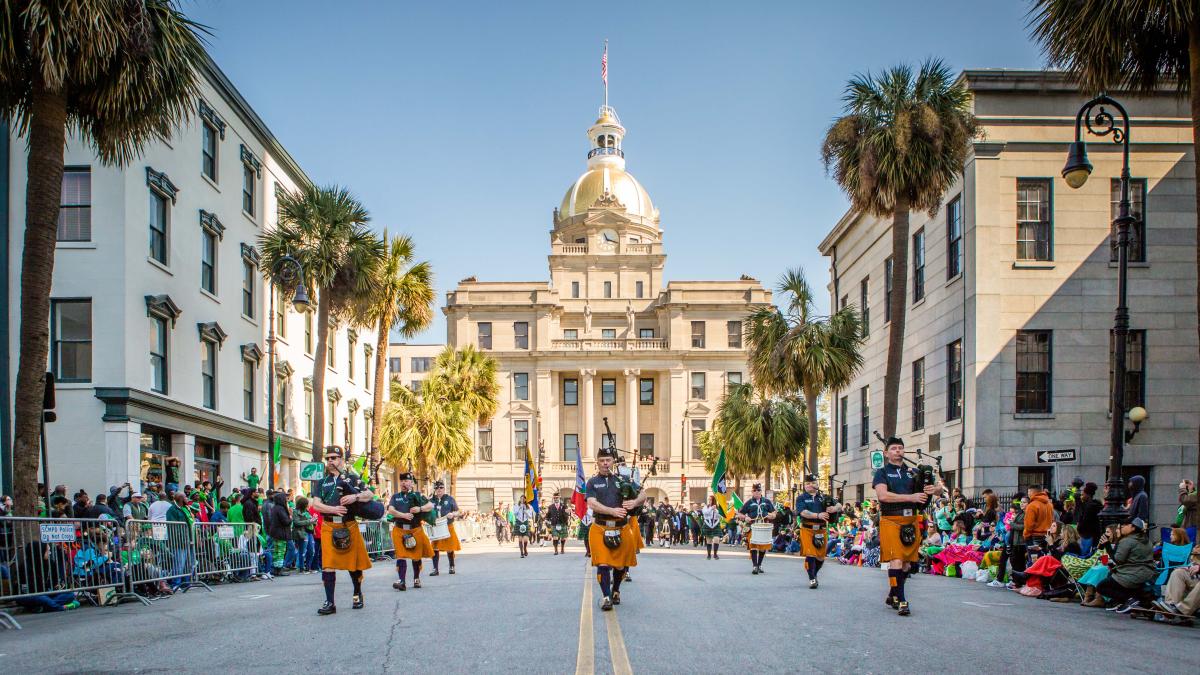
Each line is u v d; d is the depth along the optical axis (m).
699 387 72.94
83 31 13.52
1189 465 25.00
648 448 73.94
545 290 74.19
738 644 8.45
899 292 23.05
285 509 20.17
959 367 26.83
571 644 8.44
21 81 14.95
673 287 74.19
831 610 11.18
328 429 42.44
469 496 71.31
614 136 94.25
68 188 24.42
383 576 18.91
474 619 10.32
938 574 19.50
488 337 74.25
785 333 31.45
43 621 11.71
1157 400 25.22
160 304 25.89
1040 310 25.52
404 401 43.38
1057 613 11.77
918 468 11.18
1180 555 12.84
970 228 25.89
